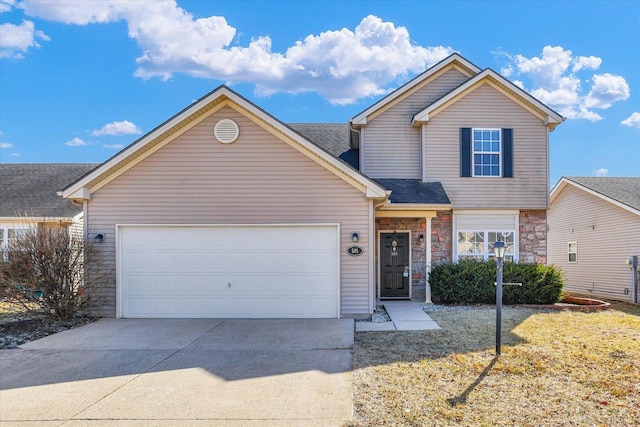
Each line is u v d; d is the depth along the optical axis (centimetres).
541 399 455
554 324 838
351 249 928
